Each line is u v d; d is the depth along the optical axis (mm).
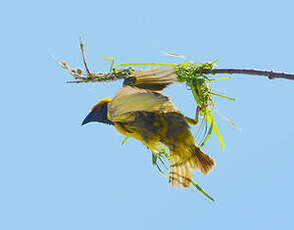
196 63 10281
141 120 10242
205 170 10812
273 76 8719
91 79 10664
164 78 9406
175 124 10227
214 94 10484
